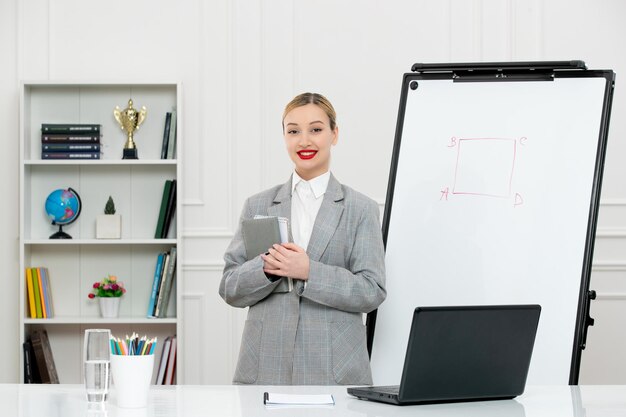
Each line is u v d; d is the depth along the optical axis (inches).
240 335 179.9
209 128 182.1
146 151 182.1
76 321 172.2
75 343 180.4
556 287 110.1
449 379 65.2
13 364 179.9
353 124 181.5
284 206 108.6
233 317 179.9
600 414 60.8
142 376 63.6
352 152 181.0
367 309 103.7
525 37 181.3
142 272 181.3
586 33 181.2
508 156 115.6
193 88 182.5
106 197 181.8
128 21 183.2
